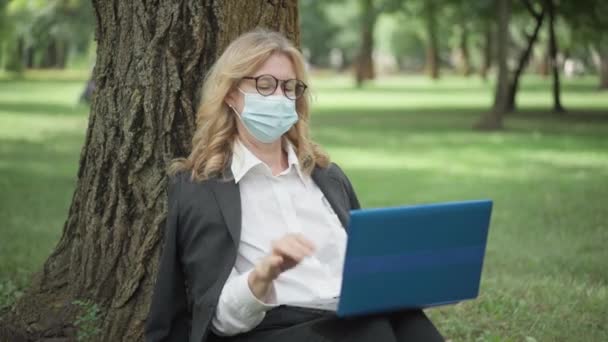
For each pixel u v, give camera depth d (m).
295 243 3.34
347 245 3.25
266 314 3.64
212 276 3.68
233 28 4.88
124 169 4.91
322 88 57.78
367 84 65.06
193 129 4.87
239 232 3.70
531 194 13.15
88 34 37.91
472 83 65.44
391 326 3.56
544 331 5.98
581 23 31.11
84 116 27.73
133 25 4.90
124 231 4.93
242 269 3.74
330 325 3.51
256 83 3.84
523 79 70.38
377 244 3.28
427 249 3.39
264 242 3.74
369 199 13.00
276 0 4.98
